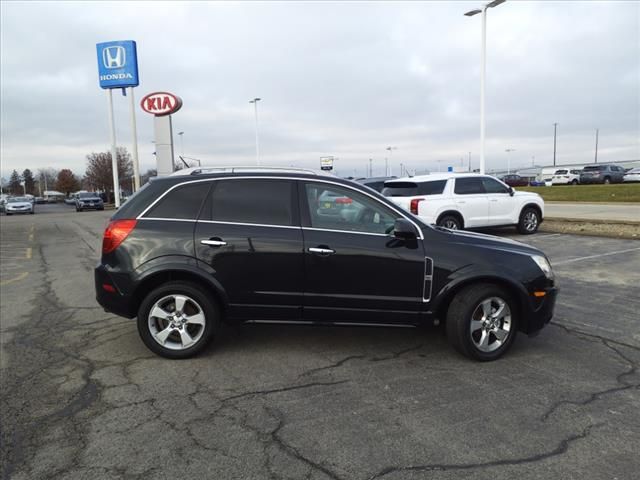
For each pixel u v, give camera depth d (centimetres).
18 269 986
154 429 321
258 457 289
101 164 6050
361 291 434
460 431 316
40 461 285
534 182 5269
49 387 387
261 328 530
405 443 303
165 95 1833
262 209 442
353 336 505
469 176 1277
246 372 414
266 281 432
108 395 372
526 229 1342
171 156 1864
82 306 653
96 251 1270
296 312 438
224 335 508
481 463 281
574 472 272
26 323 571
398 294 436
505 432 314
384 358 445
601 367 421
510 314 440
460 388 381
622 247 1061
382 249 432
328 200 445
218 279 429
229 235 431
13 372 418
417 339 495
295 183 448
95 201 3872
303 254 430
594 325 536
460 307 429
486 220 1275
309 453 293
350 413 341
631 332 513
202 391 378
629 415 335
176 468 278
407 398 364
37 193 13512
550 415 336
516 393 371
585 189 3080
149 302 434
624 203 2284
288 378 402
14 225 2316
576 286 717
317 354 455
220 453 293
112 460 286
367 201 445
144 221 439
